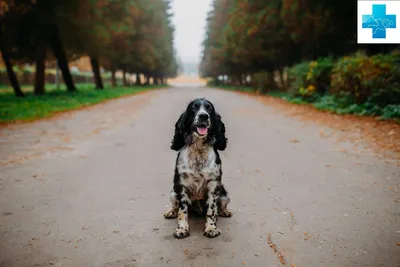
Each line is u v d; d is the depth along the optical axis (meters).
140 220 3.78
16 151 7.11
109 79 72.94
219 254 3.03
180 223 3.48
